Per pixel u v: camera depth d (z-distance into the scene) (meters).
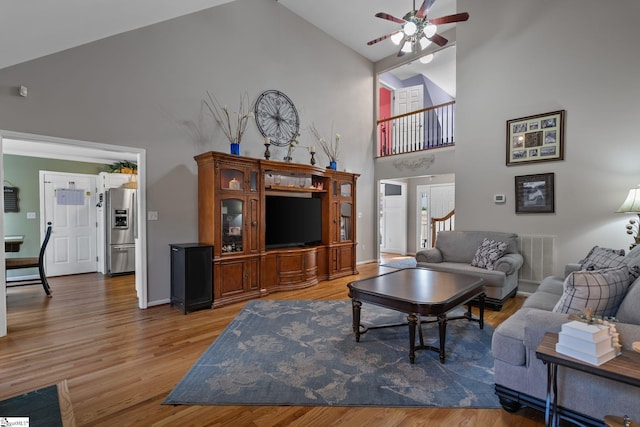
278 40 5.23
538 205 4.16
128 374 2.22
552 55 4.05
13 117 2.95
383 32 6.08
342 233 5.59
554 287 2.85
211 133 4.36
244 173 4.13
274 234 4.67
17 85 2.96
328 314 3.50
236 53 4.65
